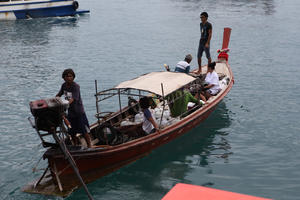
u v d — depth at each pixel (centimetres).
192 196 178
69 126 702
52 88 1377
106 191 680
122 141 782
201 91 1034
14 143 899
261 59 1777
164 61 1797
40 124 581
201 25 1222
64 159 646
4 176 730
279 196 659
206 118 1037
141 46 2164
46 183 688
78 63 1778
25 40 2420
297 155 820
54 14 3512
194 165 783
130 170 759
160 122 816
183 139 911
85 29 2825
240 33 2486
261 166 775
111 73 1591
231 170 761
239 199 175
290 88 1316
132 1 5009
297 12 3494
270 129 969
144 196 669
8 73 1605
